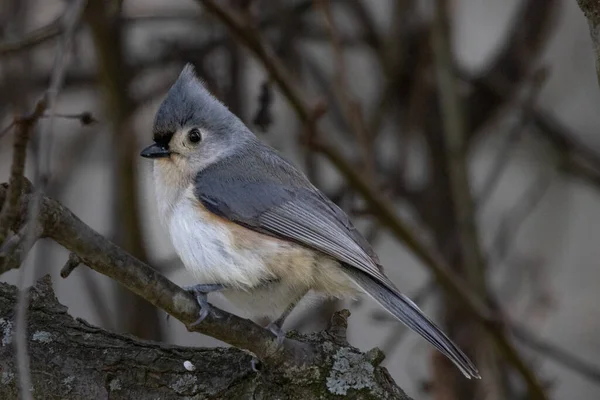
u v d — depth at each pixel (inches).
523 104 453.4
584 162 509.0
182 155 331.6
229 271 307.9
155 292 229.3
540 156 491.2
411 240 372.8
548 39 478.0
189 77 345.7
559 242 488.4
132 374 248.5
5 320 251.8
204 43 449.1
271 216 313.6
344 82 410.0
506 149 450.9
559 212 494.6
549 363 502.9
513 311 470.0
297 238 311.0
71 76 455.8
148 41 491.5
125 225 419.5
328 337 257.1
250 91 489.1
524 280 478.3
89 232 213.3
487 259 441.1
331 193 449.4
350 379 249.9
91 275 422.6
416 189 495.5
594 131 533.3
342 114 476.4
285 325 428.1
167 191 330.6
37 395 243.8
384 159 513.0
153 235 469.1
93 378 246.8
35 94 449.7
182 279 423.8
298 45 470.0
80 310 479.5
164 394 247.9
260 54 363.6
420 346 487.2
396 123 479.8
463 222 411.5
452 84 422.0
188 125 333.7
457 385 432.8
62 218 207.3
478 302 372.2
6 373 244.2
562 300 515.2
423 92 454.6
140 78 453.4
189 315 235.1
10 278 443.5
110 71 414.6
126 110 421.7
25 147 198.8
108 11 395.5
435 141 475.5
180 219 318.3
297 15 466.0
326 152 362.3
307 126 360.8
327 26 430.6
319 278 310.5
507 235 470.6
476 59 565.0
